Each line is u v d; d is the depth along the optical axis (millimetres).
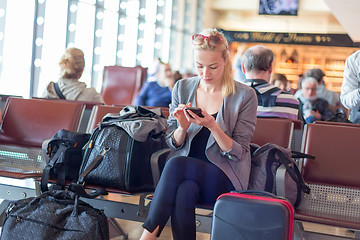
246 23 15508
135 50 8625
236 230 1978
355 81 3283
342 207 2625
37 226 2328
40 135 3217
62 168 2631
